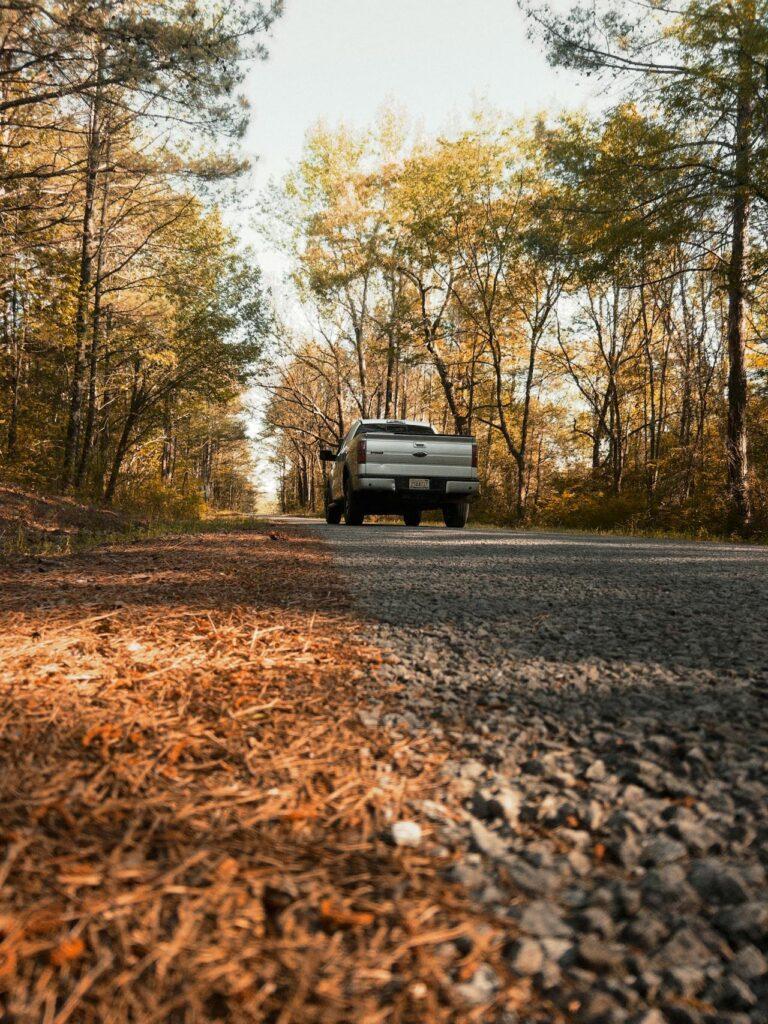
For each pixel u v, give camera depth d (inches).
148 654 107.0
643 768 66.5
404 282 1364.4
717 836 54.0
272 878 46.3
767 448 775.7
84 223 692.1
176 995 35.3
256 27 452.8
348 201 1302.9
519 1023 35.5
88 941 38.7
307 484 2496.3
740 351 611.2
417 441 543.5
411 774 66.6
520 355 1344.7
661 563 258.4
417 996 36.8
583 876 49.3
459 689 94.7
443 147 1071.6
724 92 488.1
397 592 180.7
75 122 532.7
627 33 493.7
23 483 621.6
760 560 273.7
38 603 153.3
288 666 104.0
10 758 63.3
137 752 67.5
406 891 46.4
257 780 63.1
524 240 608.1
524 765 69.2
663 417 1246.3
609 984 38.3
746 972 39.2
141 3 445.7
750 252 575.2
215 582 195.3
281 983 36.9
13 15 418.0
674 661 109.1
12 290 593.0
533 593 180.9
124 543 360.5
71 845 48.3
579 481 1123.9
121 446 821.2
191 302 805.2
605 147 576.1
